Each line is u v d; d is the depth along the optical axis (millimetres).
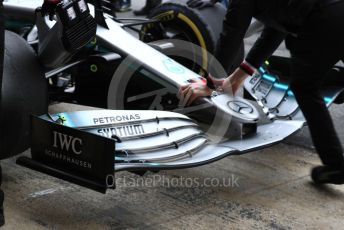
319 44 2557
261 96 3451
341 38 2541
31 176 2887
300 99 2727
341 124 4090
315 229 2469
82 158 2186
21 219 2410
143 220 2459
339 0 2533
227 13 2588
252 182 2953
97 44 2992
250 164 3213
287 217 2566
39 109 2643
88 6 2729
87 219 2438
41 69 2691
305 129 3889
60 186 2779
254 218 2539
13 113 2479
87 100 3164
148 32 3998
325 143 2707
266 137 2893
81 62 3006
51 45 2588
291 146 3553
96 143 2127
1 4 2066
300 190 2877
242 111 2857
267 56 2912
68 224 2383
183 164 2371
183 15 3719
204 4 3719
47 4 2469
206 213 2562
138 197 2701
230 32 2582
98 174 2148
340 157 2730
